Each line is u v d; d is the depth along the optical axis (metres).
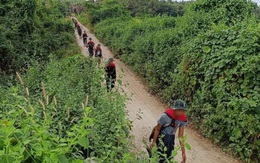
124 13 46.25
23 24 17.92
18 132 2.51
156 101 12.89
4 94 6.95
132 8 50.59
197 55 9.52
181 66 10.45
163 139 5.26
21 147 2.42
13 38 16.16
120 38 25.97
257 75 7.50
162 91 13.04
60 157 2.52
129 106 11.59
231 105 7.79
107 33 33.12
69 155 2.93
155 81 13.81
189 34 13.15
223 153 7.86
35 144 2.48
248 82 7.57
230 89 8.05
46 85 7.07
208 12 14.39
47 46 19.72
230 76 8.03
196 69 9.63
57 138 2.68
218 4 14.53
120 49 25.69
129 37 22.70
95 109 5.46
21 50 15.55
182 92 10.59
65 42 24.77
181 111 5.29
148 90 14.63
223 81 8.20
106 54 28.17
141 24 23.47
